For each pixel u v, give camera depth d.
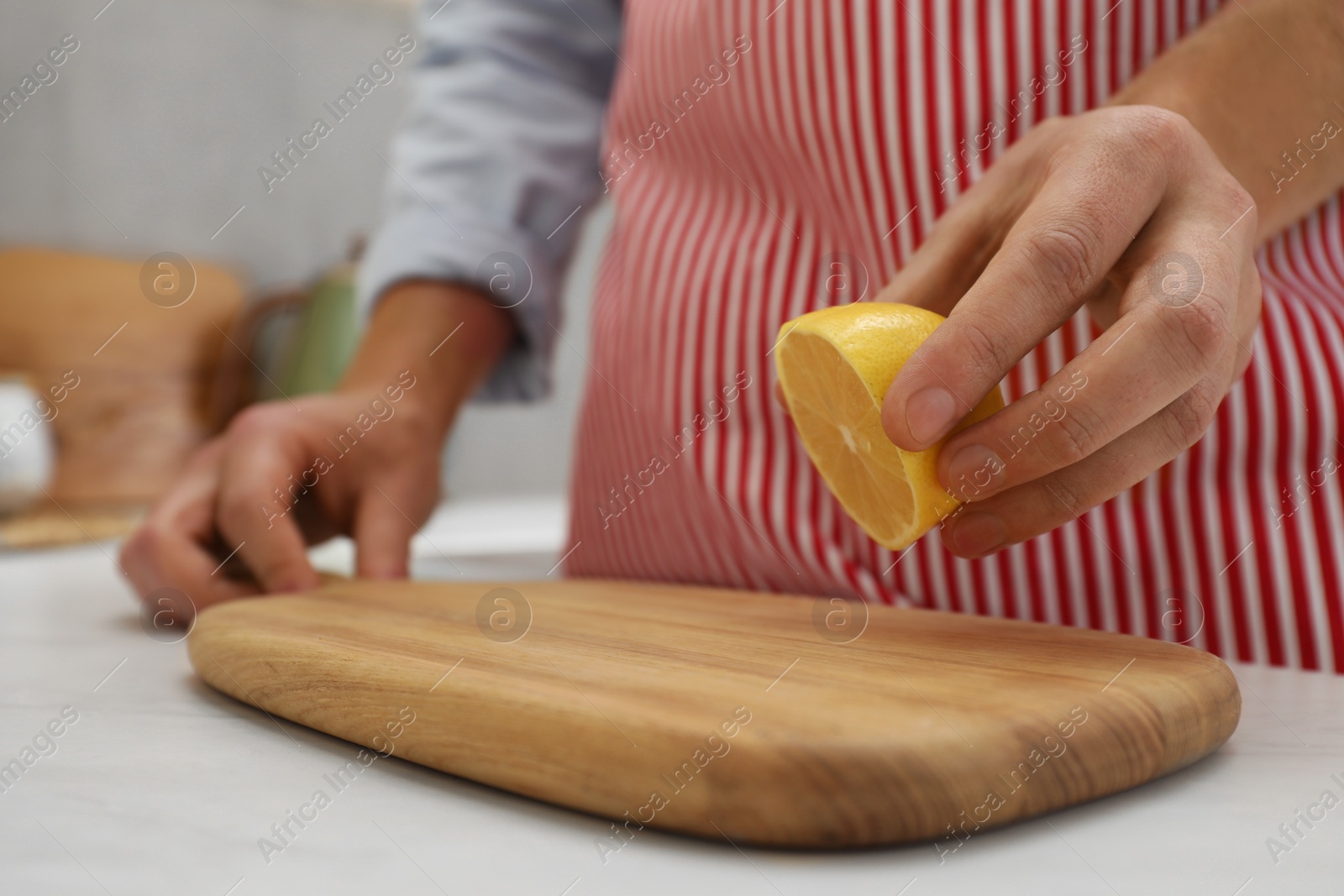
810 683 0.38
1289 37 0.49
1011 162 0.47
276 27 1.58
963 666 0.41
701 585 0.78
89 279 1.43
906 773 0.31
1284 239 0.62
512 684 0.38
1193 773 0.39
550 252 0.97
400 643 0.46
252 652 0.47
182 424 1.49
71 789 0.37
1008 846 0.32
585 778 0.34
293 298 1.52
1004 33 0.62
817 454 0.50
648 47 0.81
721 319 0.74
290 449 0.73
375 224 1.68
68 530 1.20
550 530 1.30
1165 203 0.42
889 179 0.66
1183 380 0.40
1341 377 0.59
